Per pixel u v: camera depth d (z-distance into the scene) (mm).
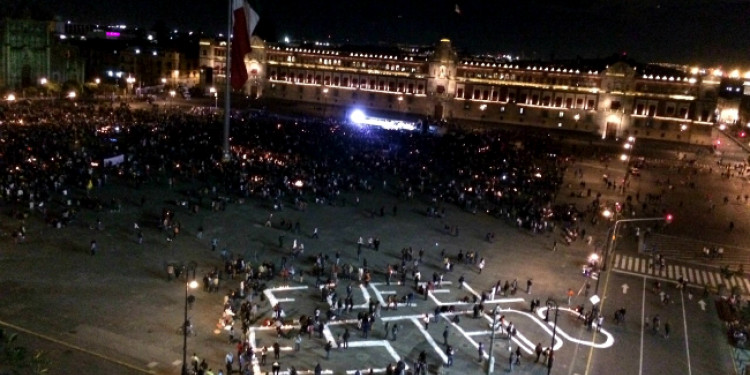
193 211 67938
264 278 52094
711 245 74812
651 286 60250
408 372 39312
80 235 57406
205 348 39906
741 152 141125
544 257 65875
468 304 51688
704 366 44500
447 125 154375
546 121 169125
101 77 191000
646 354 45750
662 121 156250
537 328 48500
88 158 82250
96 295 45531
